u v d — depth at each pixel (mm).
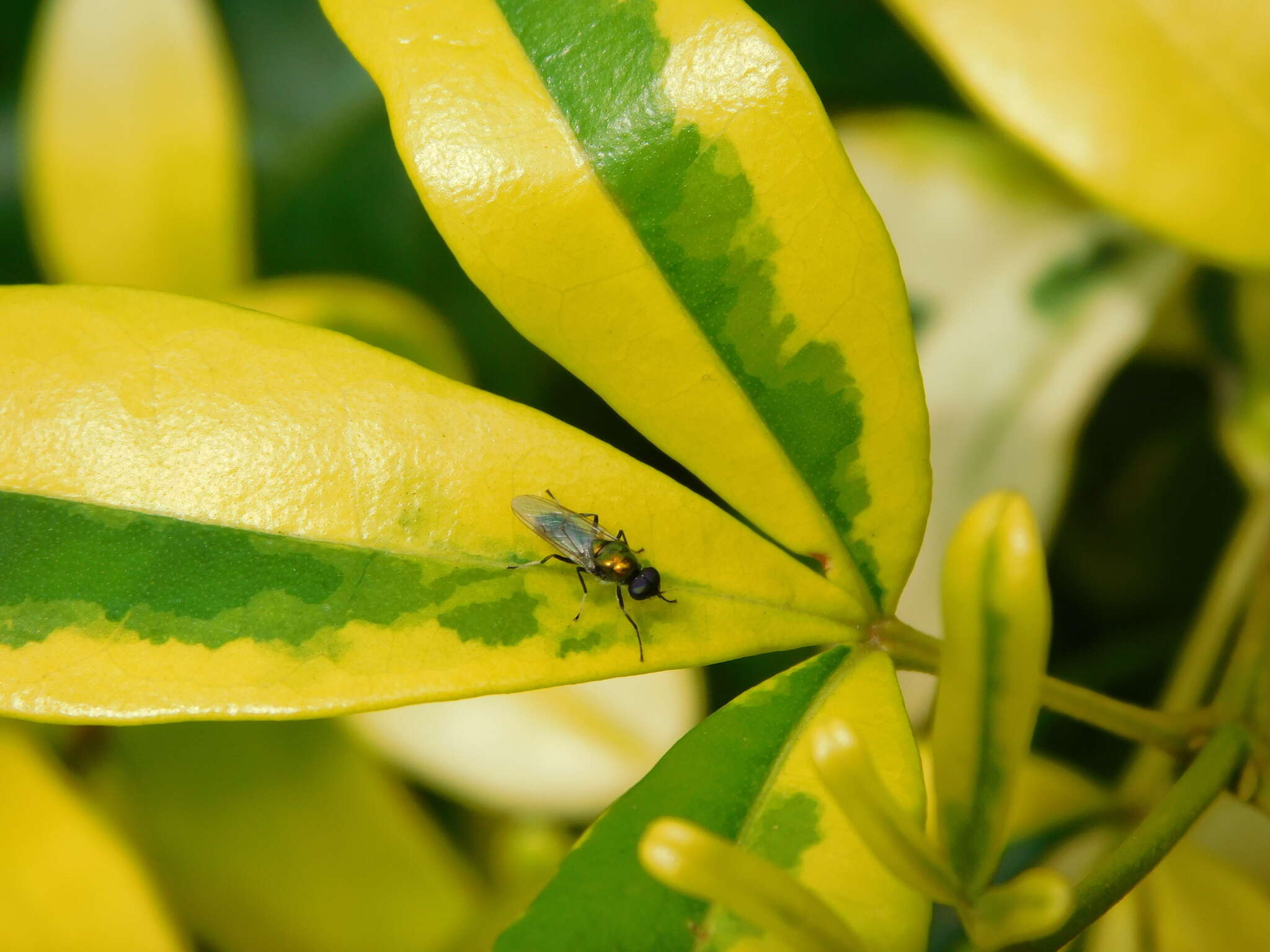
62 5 156
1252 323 151
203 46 157
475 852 156
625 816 117
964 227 159
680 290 121
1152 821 119
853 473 123
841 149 120
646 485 122
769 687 121
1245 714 125
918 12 135
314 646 118
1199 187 134
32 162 156
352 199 176
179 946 137
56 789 140
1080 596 162
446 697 118
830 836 117
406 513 120
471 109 121
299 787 149
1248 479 149
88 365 120
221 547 119
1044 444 154
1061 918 111
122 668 118
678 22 121
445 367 154
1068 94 134
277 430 120
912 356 122
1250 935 136
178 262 158
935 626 152
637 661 120
